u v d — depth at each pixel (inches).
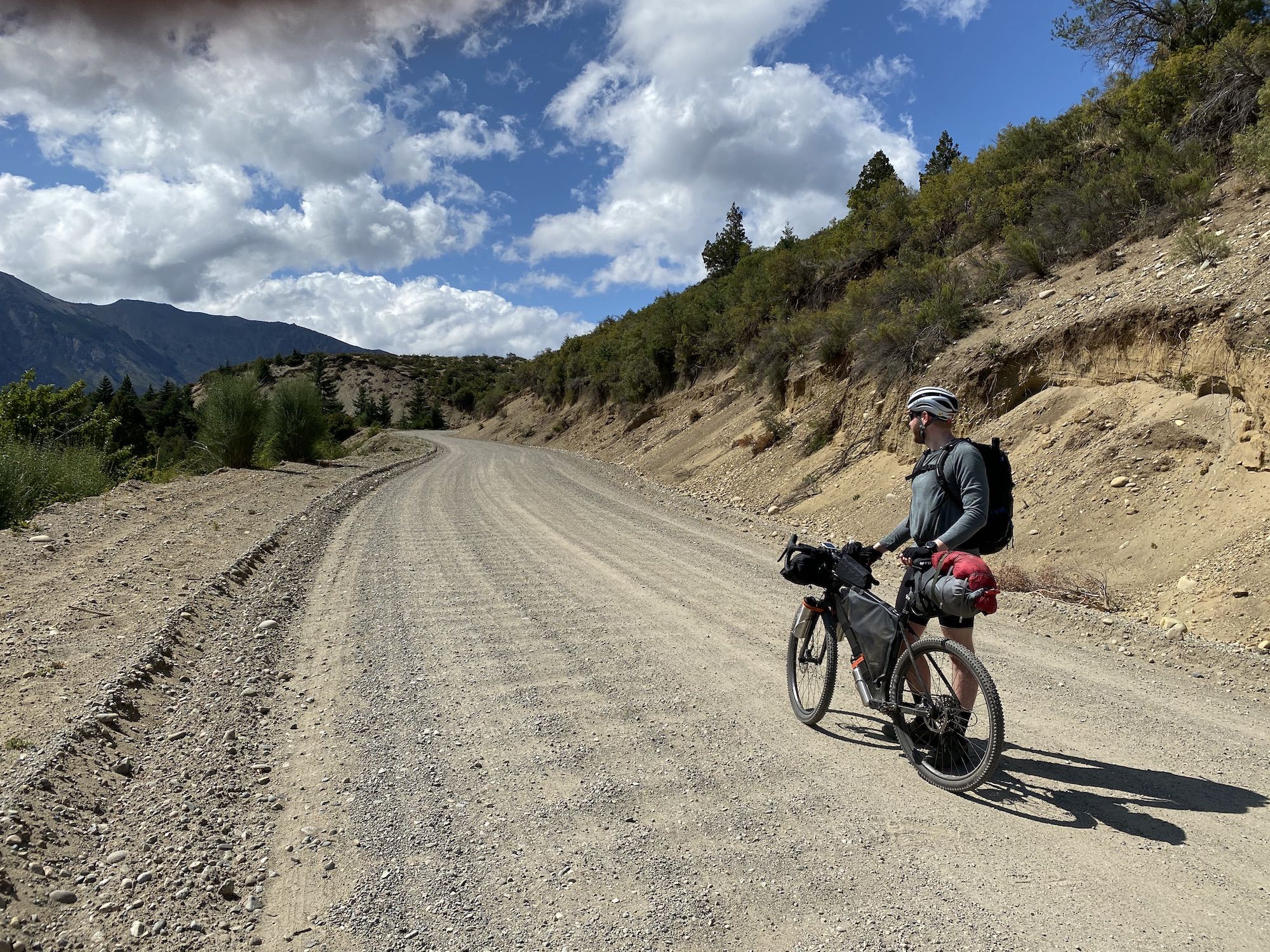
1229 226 427.8
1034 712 188.1
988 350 493.0
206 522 482.6
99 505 517.3
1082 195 566.6
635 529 513.3
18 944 96.7
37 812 128.5
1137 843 126.0
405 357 6378.0
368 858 123.8
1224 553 285.4
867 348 644.7
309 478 841.5
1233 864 119.2
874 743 171.5
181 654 226.7
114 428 763.4
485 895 113.1
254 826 134.1
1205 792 144.9
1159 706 192.4
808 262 1023.0
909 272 685.3
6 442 574.6
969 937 101.4
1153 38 676.7
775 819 135.7
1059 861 121.0
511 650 241.9
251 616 276.4
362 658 233.9
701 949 99.8
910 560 153.9
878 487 528.1
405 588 329.4
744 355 1081.4
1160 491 340.5
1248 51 532.1
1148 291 414.0
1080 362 434.9
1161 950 98.2
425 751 166.4
